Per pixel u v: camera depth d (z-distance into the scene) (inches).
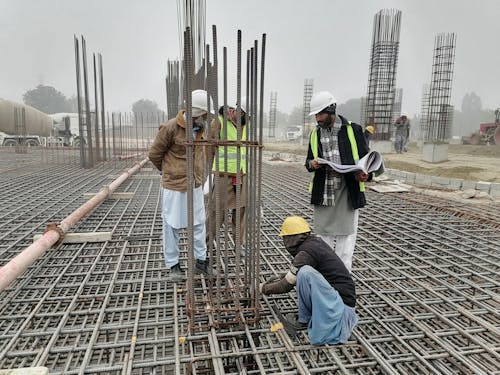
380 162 115.3
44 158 573.9
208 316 106.3
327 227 125.2
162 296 125.2
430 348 100.7
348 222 124.5
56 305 118.6
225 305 115.1
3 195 277.4
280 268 147.8
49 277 136.9
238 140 94.5
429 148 502.3
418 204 274.7
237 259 101.2
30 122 790.5
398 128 636.1
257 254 102.0
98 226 198.2
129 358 88.4
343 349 97.1
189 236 98.0
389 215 237.9
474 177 390.9
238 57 89.0
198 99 114.5
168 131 120.4
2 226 197.2
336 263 99.0
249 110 96.7
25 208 239.5
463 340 105.9
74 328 103.4
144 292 124.0
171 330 112.7
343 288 97.0
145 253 163.0
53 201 260.7
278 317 108.1
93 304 120.3
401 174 394.9
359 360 92.7
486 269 149.6
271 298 121.3
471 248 175.6
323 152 122.5
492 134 856.3
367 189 330.6
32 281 134.3
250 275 110.7
